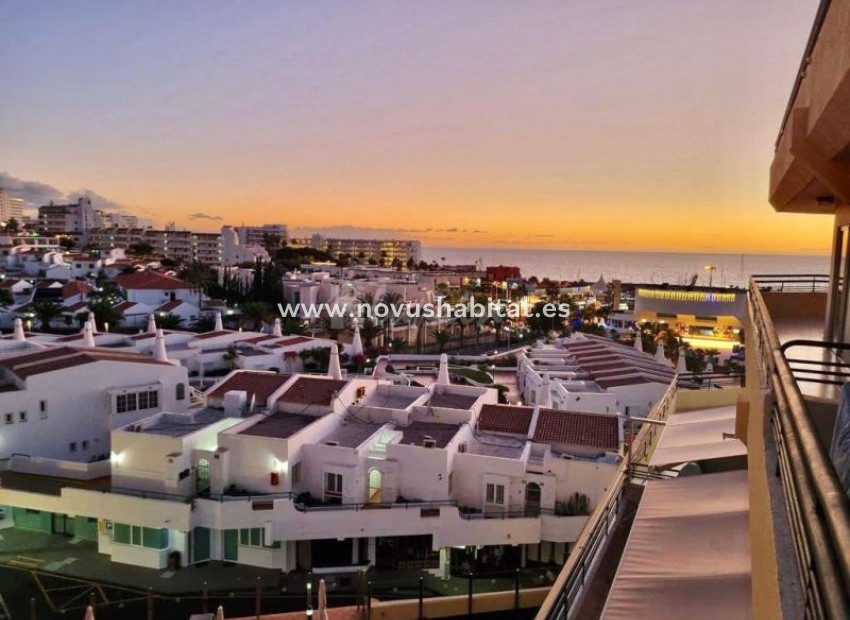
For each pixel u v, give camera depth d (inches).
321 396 1604.3
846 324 518.9
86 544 1450.5
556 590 346.3
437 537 1295.5
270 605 1235.2
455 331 4675.2
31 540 1464.1
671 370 2608.3
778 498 186.5
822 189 484.7
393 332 4242.1
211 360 2699.3
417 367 3257.9
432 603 1141.7
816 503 111.1
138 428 1473.9
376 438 1459.2
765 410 237.3
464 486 1398.9
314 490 1381.6
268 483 1353.3
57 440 1662.2
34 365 1726.1
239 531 1379.2
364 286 4709.6
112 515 1341.0
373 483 1381.6
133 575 1325.0
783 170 478.0
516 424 1572.3
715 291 4451.3
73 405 1692.9
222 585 1299.2
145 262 6594.5
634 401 2105.1
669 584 357.1
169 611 1202.0
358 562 1391.5
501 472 1368.1
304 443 1395.2
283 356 2827.3
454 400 1713.8
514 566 1398.9
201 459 1382.9
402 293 4763.8
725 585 347.9
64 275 5285.4
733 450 635.5
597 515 461.7
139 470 1371.8
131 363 1807.3
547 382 2193.7
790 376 184.1
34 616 1108.5
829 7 272.2
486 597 1149.7
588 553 424.2
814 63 322.3
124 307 3976.4
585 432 1502.2
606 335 4589.1
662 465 617.3
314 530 1290.6
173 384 1900.8
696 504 454.0
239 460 1371.8
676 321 4542.3
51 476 1531.7
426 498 1359.5
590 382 2256.4
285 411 1600.6
